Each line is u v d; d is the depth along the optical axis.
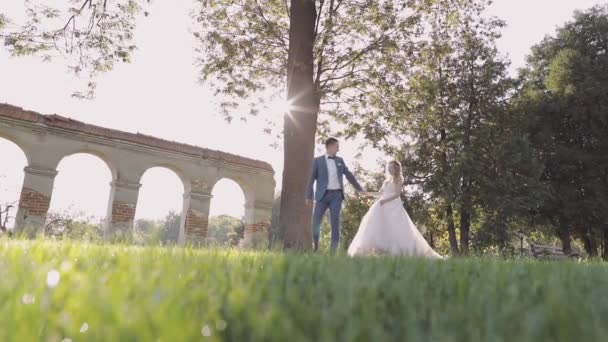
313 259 2.17
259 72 13.34
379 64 12.54
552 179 24.12
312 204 10.20
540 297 1.10
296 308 0.78
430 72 13.16
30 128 13.02
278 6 13.45
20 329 0.56
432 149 21.20
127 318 0.56
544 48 27.72
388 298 0.97
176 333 0.55
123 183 14.62
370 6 12.08
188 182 16.17
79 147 13.95
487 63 21.75
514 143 20.27
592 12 26.67
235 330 0.69
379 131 12.76
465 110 21.86
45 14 11.71
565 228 24.11
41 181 13.07
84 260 1.68
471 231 23.31
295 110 10.46
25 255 1.62
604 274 2.04
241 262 1.75
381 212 6.62
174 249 2.01
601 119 22.70
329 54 11.79
